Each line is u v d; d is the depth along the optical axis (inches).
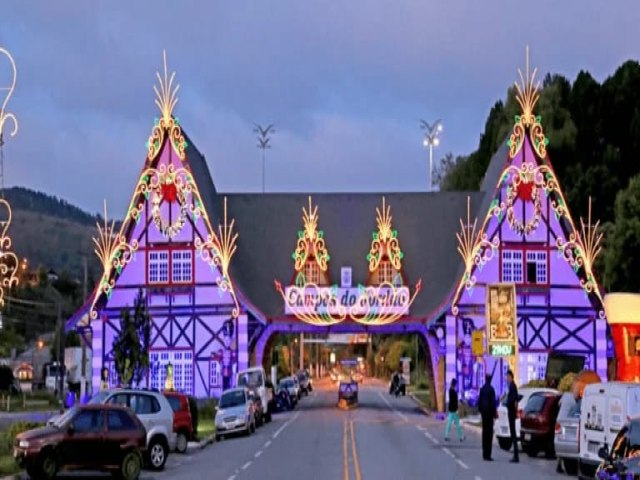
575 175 3169.3
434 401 2568.9
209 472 1156.5
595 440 995.9
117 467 1063.0
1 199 1460.4
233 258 2741.1
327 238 2743.6
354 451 1412.4
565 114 3277.6
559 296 2534.5
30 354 5012.3
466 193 2832.2
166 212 2556.6
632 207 2669.8
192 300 2529.5
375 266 2682.1
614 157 3213.6
